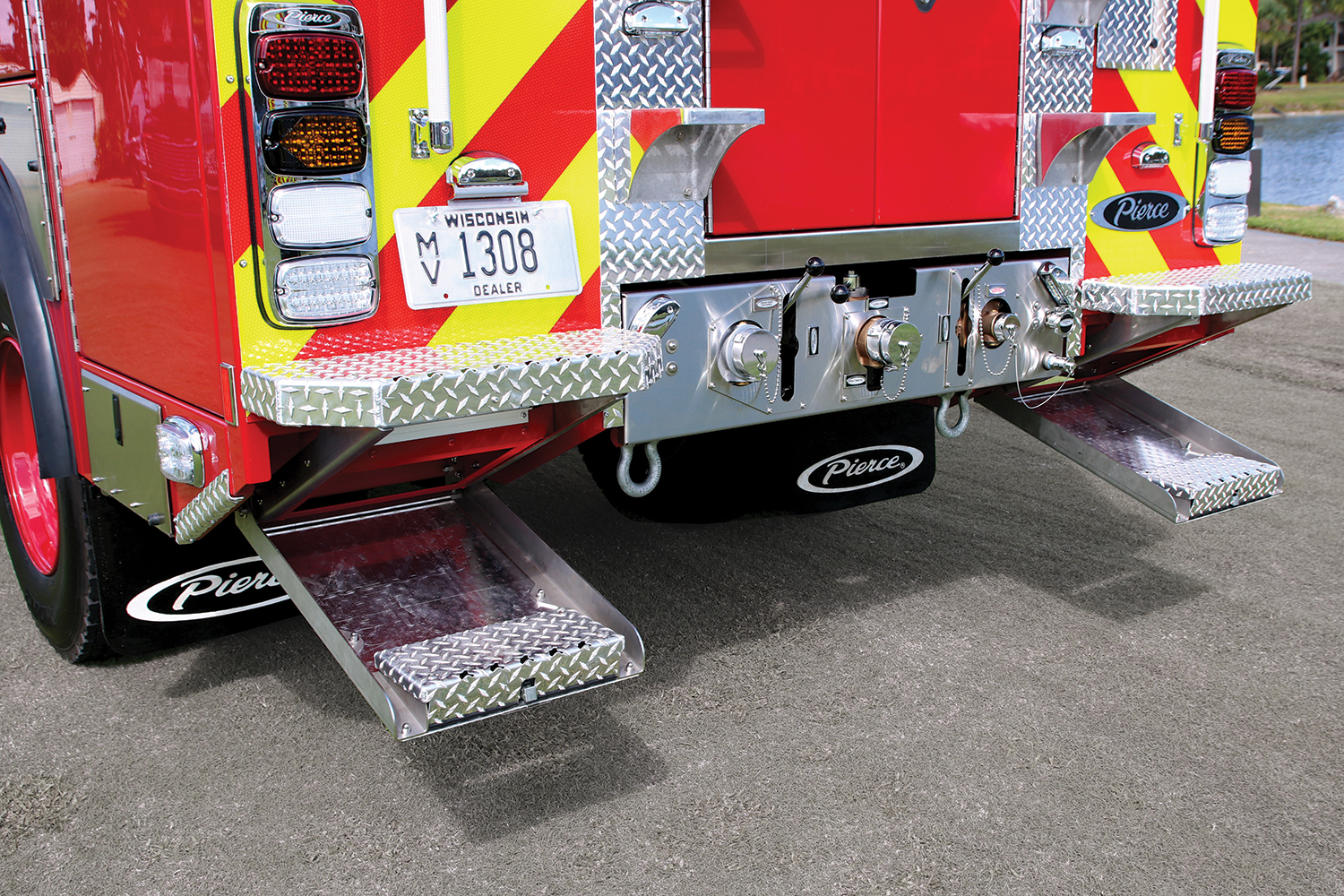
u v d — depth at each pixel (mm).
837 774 2623
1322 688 3021
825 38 2844
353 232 2186
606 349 2324
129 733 2848
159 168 2277
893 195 3051
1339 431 5488
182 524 2506
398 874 2279
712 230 2758
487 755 2732
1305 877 2252
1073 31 3260
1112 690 3018
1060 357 3455
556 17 2422
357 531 2732
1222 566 3885
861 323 3023
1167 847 2350
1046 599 3619
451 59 2289
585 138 2516
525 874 2279
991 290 3281
